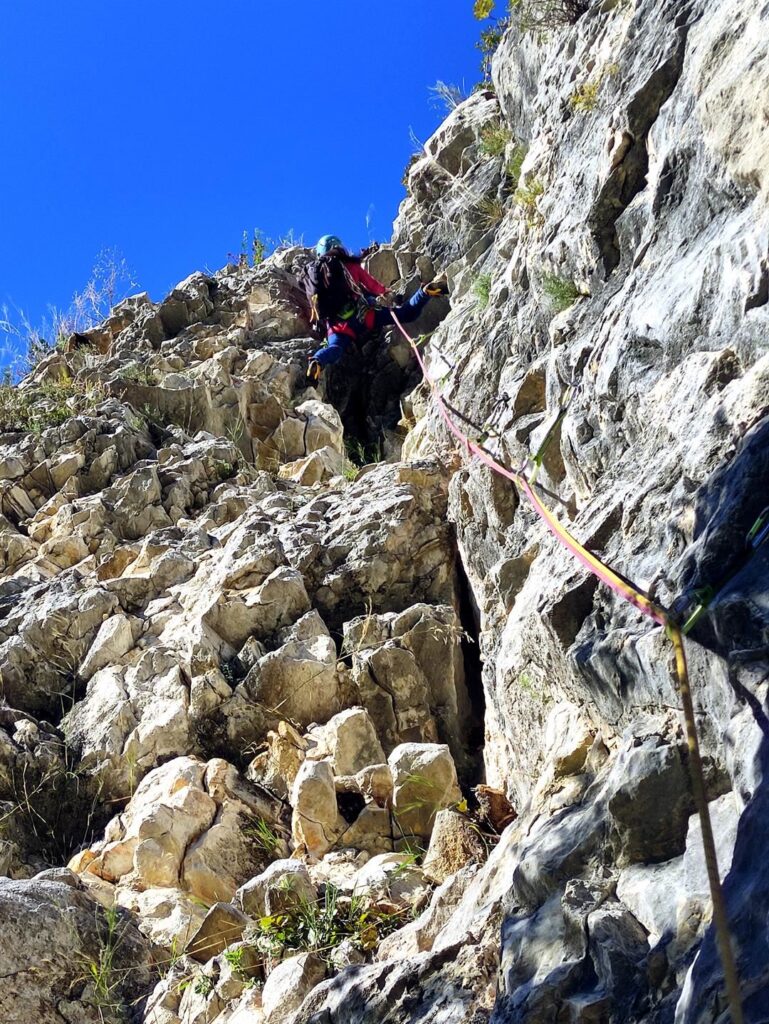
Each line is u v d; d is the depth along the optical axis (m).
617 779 2.67
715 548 2.72
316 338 11.68
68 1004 4.02
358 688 6.08
